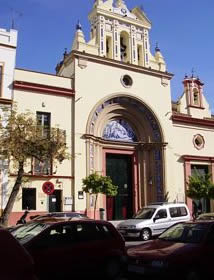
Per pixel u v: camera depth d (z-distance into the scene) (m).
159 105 33.50
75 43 30.72
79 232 10.10
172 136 33.84
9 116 22.23
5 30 26.78
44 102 27.42
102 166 30.56
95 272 9.97
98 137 30.06
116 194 28.22
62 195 26.88
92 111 29.36
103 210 27.47
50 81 28.16
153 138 33.12
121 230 21.16
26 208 25.38
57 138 21.95
